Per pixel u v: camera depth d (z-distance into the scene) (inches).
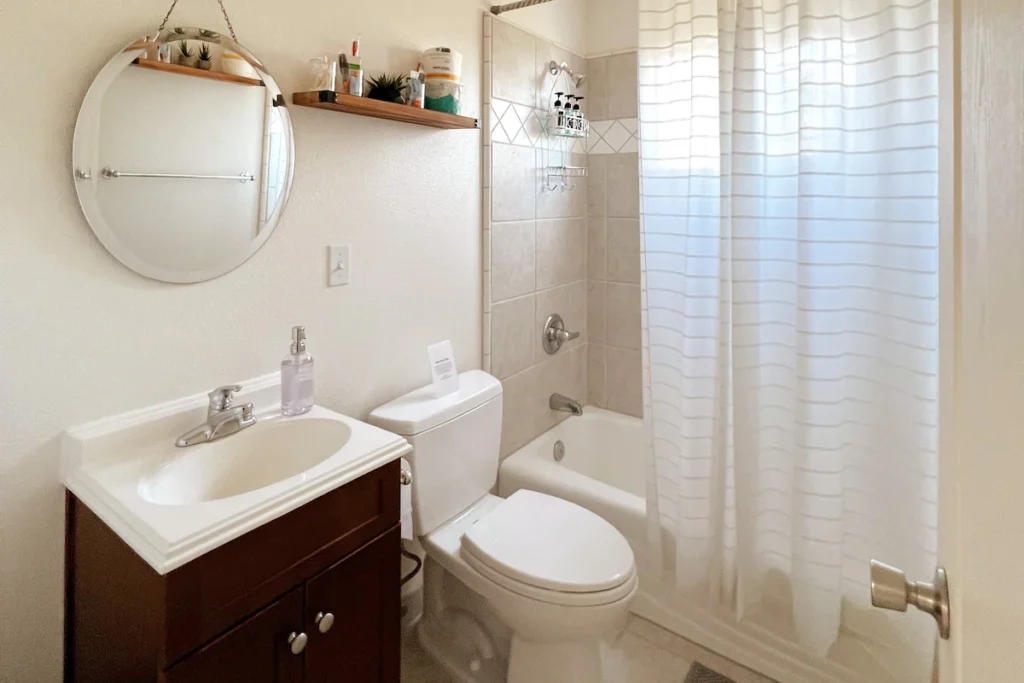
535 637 61.6
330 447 53.7
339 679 47.9
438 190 73.8
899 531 62.4
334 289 63.1
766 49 64.2
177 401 51.7
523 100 85.6
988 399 16.5
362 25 62.6
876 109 58.9
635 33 95.9
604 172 101.9
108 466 45.9
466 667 71.9
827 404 63.2
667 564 77.8
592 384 108.5
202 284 52.7
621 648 77.2
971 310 18.9
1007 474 14.8
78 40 43.8
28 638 45.6
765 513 70.9
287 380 55.6
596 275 105.4
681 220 73.5
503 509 69.1
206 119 51.0
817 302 62.2
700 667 74.3
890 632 65.6
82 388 46.4
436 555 65.7
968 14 19.5
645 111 73.7
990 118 16.1
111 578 41.6
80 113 43.9
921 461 60.2
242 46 52.9
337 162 61.8
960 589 20.9
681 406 73.5
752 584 71.7
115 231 46.6
